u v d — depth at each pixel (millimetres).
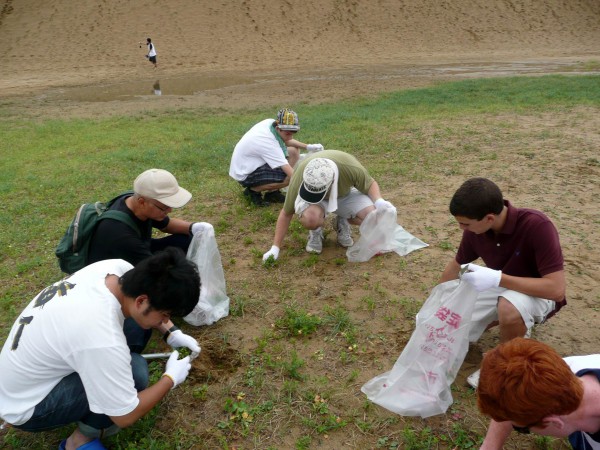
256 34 28734
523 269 2789
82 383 2361
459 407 2795
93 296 2295
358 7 31703
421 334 2805
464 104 11531
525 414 1646
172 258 2250
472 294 2689
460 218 2670
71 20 28812
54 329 2250
